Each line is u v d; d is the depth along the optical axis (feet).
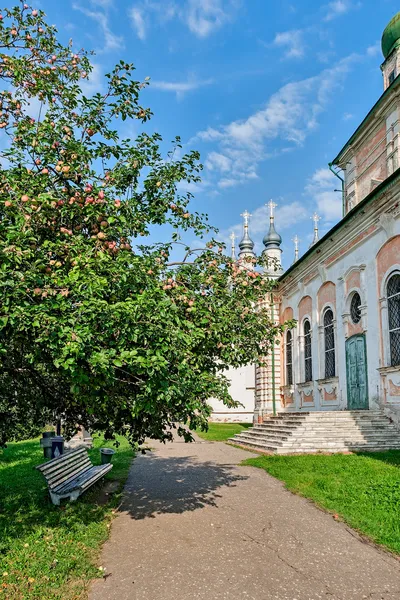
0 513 24.30
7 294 16.57
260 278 26.40
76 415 28.25
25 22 25.17
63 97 24.52
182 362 19.08
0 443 28.30
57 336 17.03
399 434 45.34
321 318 64.08
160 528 22.44
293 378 73.31
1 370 22.13
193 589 15.80
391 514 23.21
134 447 27.76
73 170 21.70
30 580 15.87
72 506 25.49
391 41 64.34
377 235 50.47
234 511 25.43
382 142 61.41
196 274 24.81
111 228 21.27
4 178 20.21
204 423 21.80
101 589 15.81
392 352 47.98
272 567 17.67
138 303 18.11
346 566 17.84
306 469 35.55
